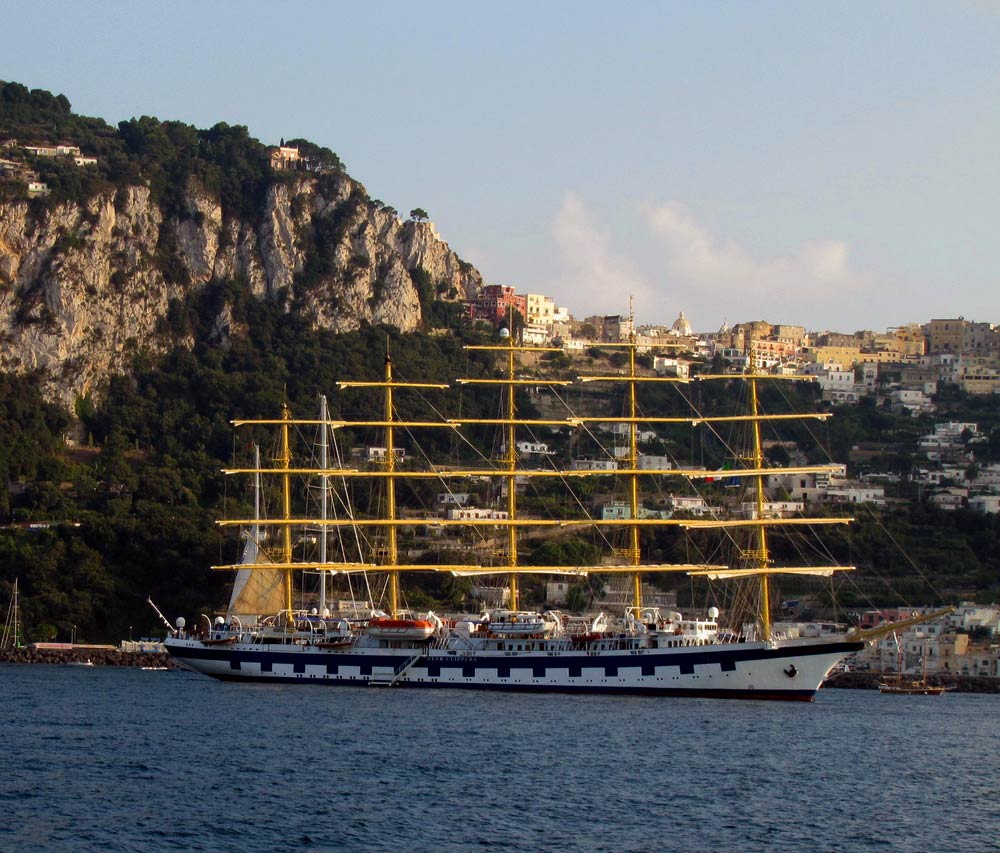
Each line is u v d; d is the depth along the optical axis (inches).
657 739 6515.8
